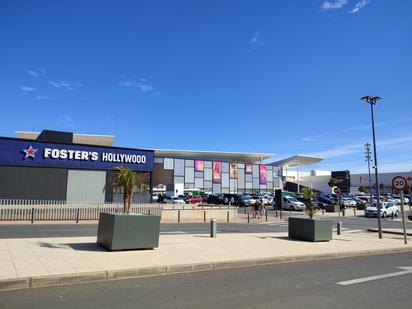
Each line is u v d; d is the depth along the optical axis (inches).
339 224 781.9
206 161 3828.7
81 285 280.1
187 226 924.0
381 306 243.4
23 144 1122.0
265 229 891.4
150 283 293.4
